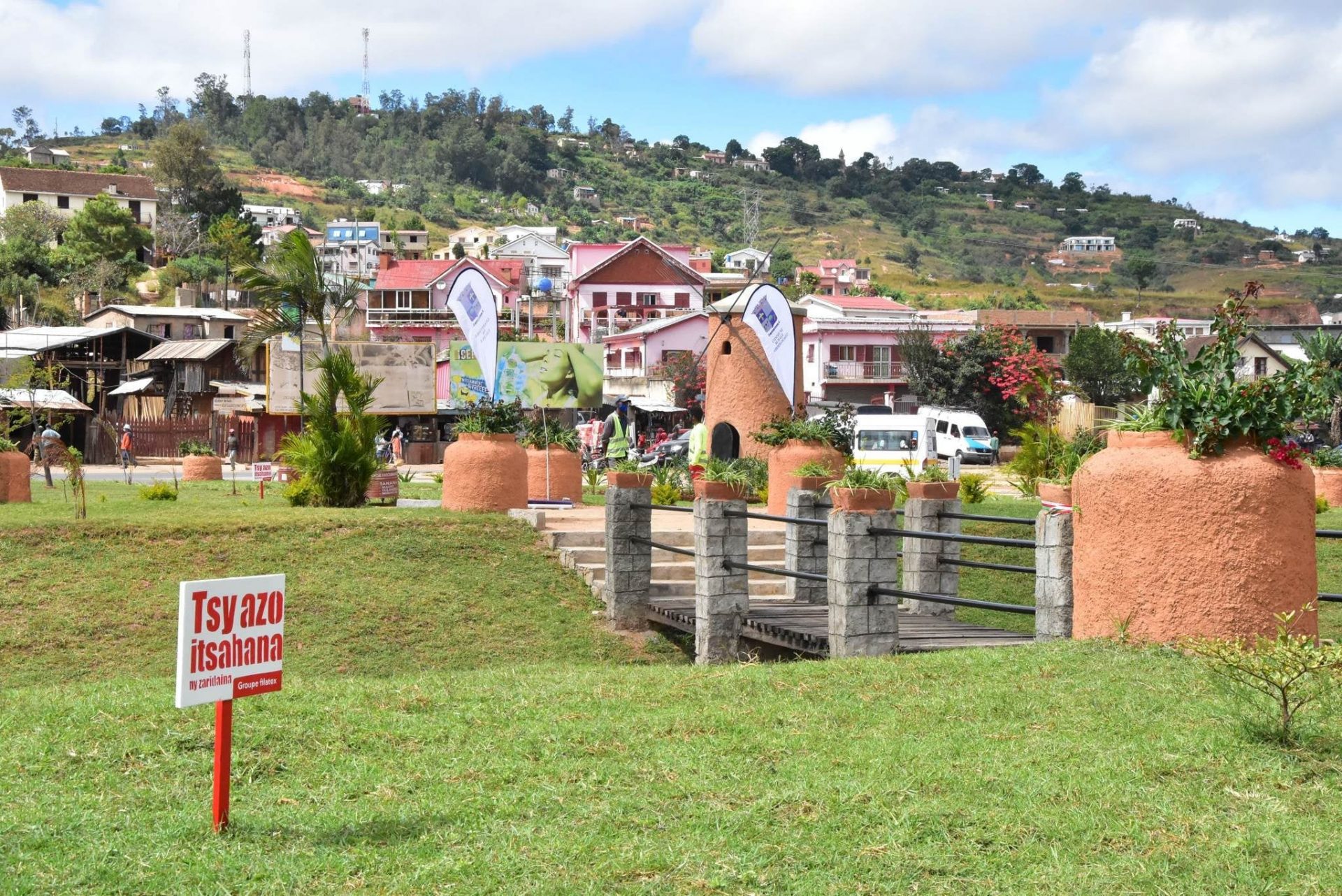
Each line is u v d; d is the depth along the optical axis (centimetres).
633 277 8094
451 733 732
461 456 1914
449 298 2011
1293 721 673
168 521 1727
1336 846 515
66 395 4969
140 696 830
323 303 3506
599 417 5834
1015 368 4016
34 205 10869
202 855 545
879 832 550
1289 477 834
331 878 523
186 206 12494
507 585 1652
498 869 525
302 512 1859
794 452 1894
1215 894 477
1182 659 817
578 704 799
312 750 704
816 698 793
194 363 5684
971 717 728
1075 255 18038
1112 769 615
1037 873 502
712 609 1370
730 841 546
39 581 1546
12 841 564
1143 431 879
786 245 19600
